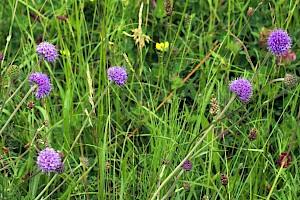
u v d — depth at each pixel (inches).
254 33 184.4
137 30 164.4
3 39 190.1
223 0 198.5
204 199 132.8
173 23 197.0
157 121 166.7
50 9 197.8
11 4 192.2
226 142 161.9
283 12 192.2
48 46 127.3
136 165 148.8
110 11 189.0
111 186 151.4
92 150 160.6
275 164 155.7
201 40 182.5
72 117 159.2
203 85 175.5
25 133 158.1
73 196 147.9
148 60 187.9
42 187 149.7
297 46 188.4
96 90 176.9
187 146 149.3
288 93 172.4
